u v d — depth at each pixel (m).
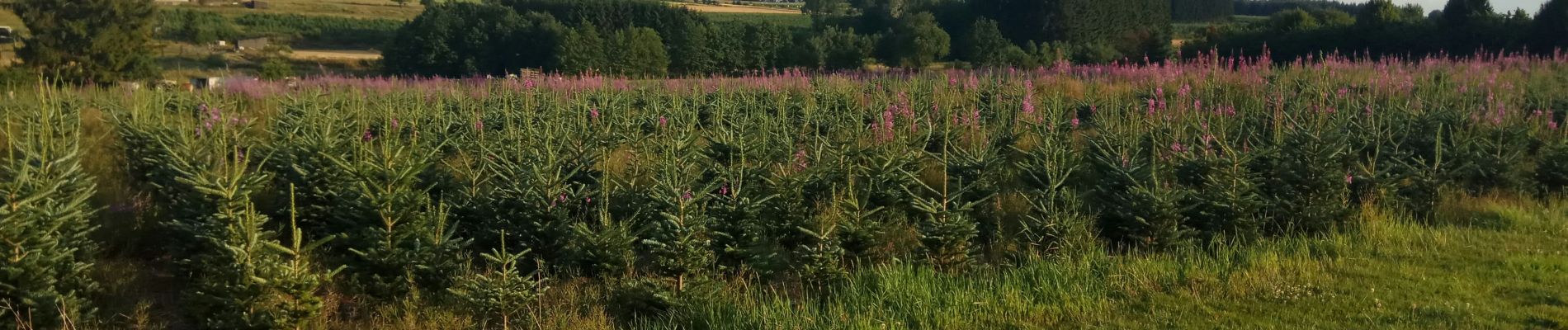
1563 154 10.05
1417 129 11.57
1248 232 8.02
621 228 6.89
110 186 9.45
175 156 7.95
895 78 22.33
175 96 17.38
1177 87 17.14
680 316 6.26
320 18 108.25
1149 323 6.07
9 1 79.00
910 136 11.58
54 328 5.70
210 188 6.34
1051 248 7.67
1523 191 9.70
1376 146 10.52
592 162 9.39
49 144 7.76
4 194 5.92
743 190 7.75
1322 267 7.13
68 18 41.75
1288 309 6.22
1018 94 16.80
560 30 65.25
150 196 8.51
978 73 22.31
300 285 5.69
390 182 7.05
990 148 10.71
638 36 58.88
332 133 11.00
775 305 6.27
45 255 5.88
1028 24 69.62
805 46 60.09
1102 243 7.93
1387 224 8.35
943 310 6.36
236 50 75.88
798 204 7.78
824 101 17.06
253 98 19.58
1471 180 9.94
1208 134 9.66
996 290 6.73
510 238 7.21
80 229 6.63
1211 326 5.99
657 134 12.95
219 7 109.00
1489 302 6.26
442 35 68.06
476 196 7.73
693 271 6.59
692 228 6.56
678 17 80.88
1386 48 36.53
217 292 5.71
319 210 7.70
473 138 11.98
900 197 8.54
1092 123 13.64
